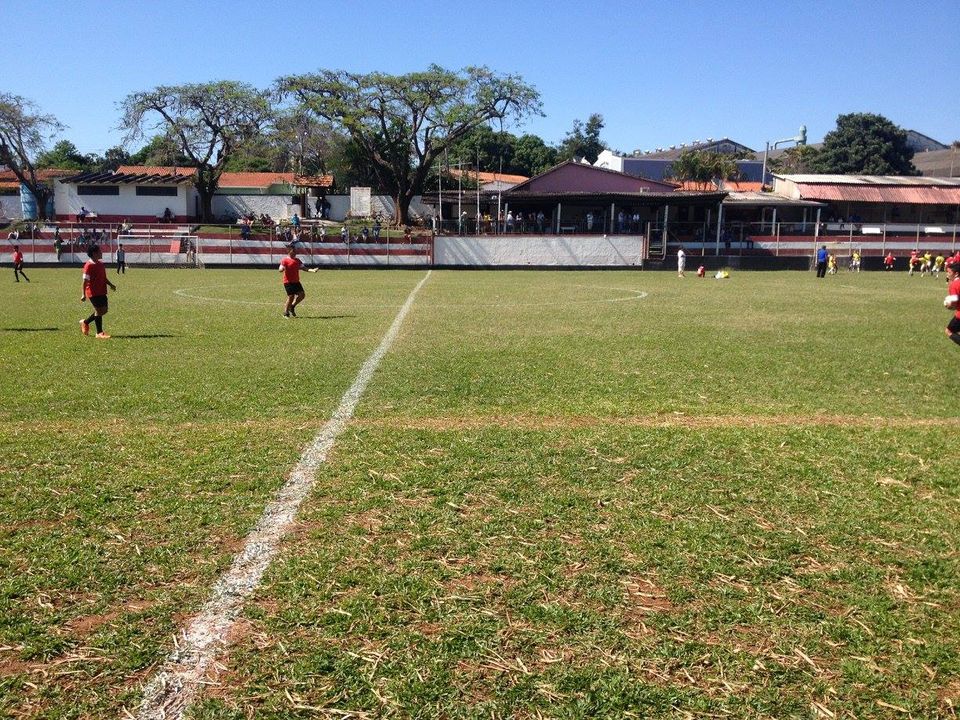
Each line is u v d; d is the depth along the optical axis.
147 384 9.21
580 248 47.09
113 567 4.12
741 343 13.52
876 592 3.90
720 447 6.51
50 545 4.40
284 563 4.17
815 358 11.81
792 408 8.14
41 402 8.16
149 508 4.98
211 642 3.40
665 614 3.66
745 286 31.70
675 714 2.95
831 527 4.75
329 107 55.78
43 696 3.03
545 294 26.03
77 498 5.16
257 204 65.44
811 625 3.57
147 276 36.34
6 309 18.92
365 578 4.00
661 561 4.23
